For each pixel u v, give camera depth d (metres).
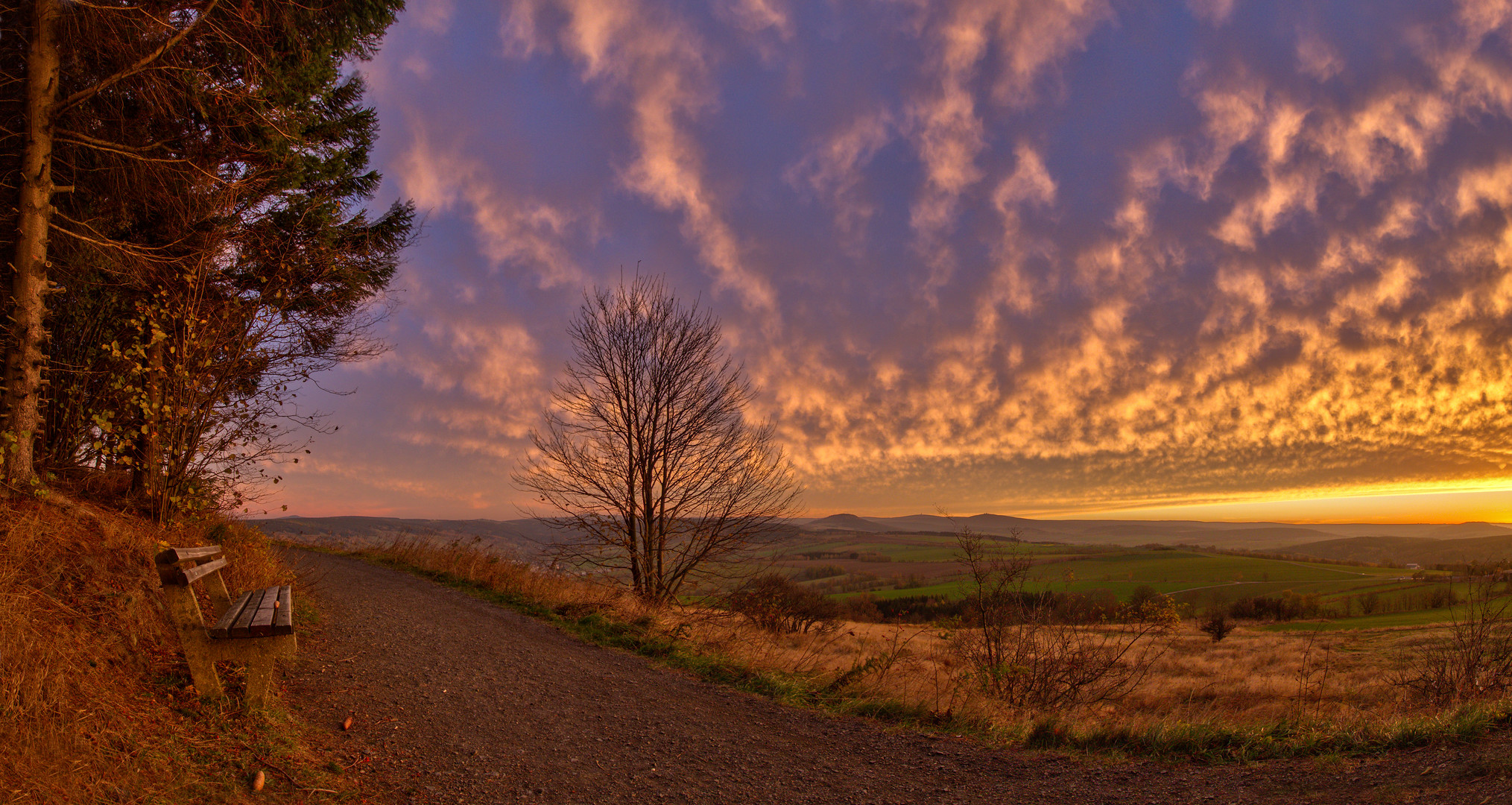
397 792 3.54
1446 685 5.63
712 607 12.30
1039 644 7.34
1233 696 8.29
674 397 14.17
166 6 7.15
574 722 4.96
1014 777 4.07
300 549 13.37
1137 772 4.05
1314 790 3.48
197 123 8.54
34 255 6.32
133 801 2.80
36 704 2.99
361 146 11.49
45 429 7.51
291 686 5.01
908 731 5.02
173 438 7.34
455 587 11.16
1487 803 2.93
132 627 4.43
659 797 3.71
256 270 9.12
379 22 9.97
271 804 3.18
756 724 5.16
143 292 8.27
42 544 4.68
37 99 6.45
